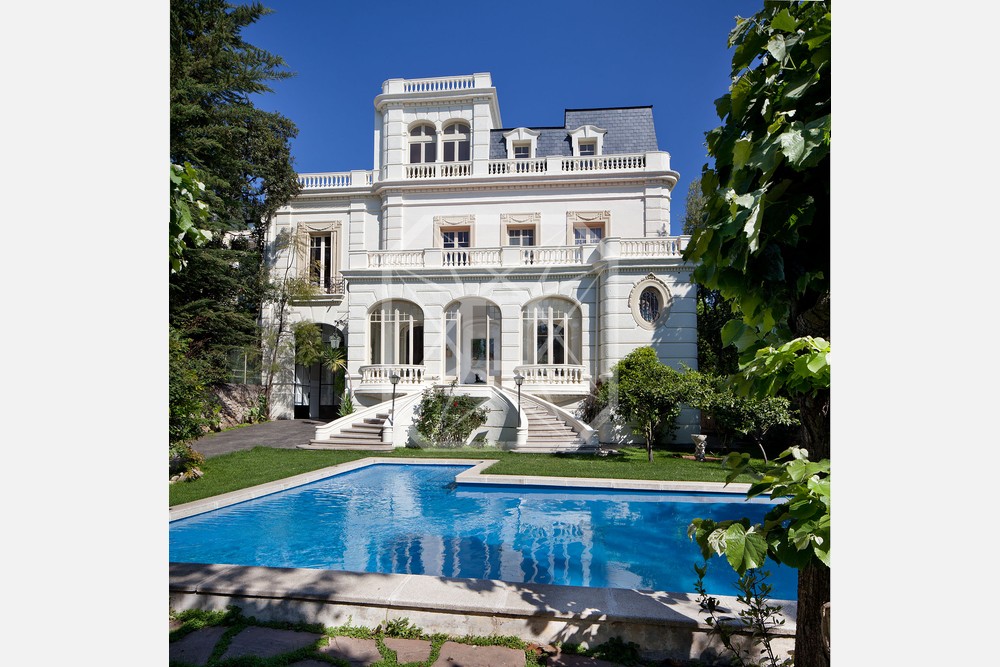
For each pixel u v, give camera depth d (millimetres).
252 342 18297
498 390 13750
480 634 3451
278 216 19922
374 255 16938
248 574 4016
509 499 8875
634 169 18062
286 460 11375
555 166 18688
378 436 13703
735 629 3158
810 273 1875
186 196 3189
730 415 11328
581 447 12523
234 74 16781
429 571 5855
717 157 2289
